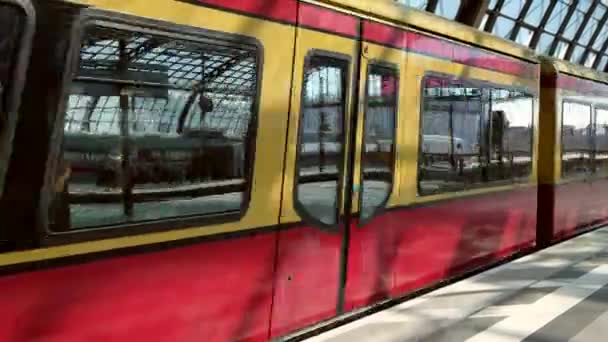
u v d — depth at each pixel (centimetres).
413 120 367
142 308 220
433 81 384
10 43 179
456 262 427
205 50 235
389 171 349
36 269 188
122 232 212
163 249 226
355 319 329
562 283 419
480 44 443
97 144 204
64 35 191
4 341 180
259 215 267
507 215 503
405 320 327
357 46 317
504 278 431
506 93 491
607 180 752
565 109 614
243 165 258
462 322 328
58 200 193
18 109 181
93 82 200
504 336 309
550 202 598
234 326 257
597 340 308
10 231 181
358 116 321
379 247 346
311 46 286
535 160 556
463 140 425
